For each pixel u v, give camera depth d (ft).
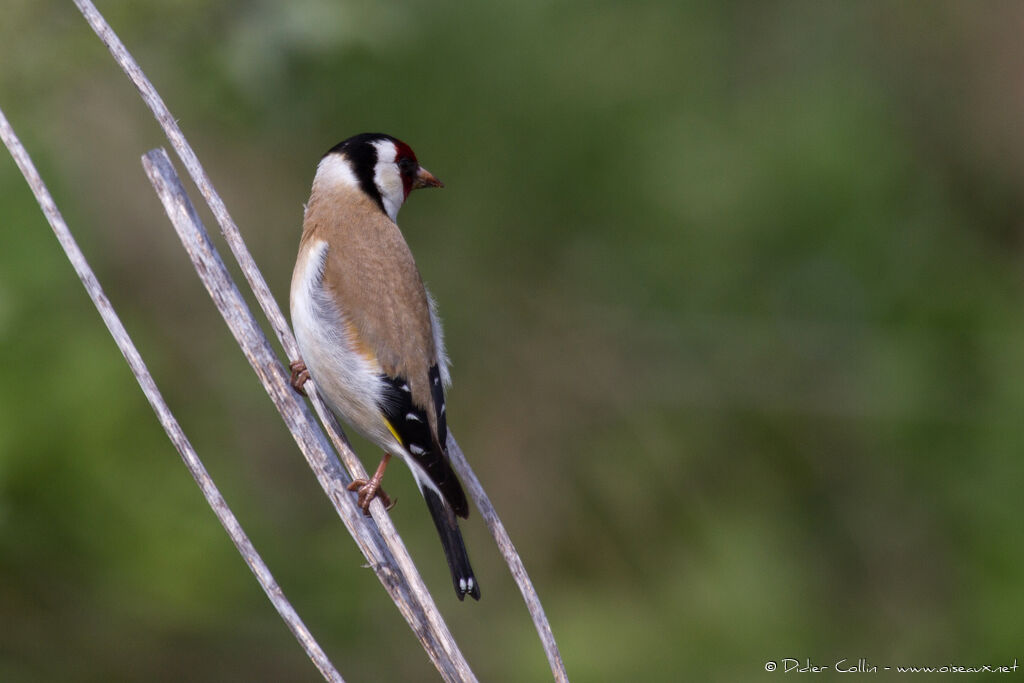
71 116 42.86
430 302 26.53
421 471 24.29
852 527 46.68
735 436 47.34
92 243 41.27
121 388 39.81
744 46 53.78
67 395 38.58
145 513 39.52
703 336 48.34
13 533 38.06
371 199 27.22
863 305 50.03
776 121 51.65
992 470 47.24
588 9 49.62
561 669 21.95
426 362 25.13
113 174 43.50
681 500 45.65
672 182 49.55
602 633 42.52
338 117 46.55
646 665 42.22
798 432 47.65
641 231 49.75
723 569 44.11
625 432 46.44
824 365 48.65
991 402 48.78
